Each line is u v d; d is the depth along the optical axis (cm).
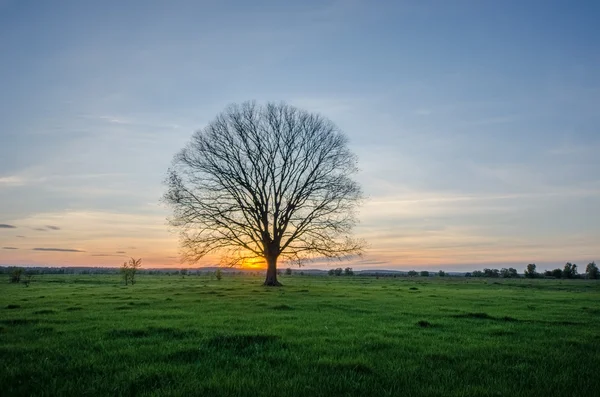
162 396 608
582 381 721
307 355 906
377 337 1166
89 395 614
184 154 4103
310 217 4066
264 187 4066
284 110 4244
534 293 3922
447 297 3056
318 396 615
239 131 4138
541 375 763
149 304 2173
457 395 631
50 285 4816
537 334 1291
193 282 6122
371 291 3650
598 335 1283
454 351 984
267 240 4059
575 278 13662
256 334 1118
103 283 5591
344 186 4119
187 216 3959
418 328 1388
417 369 796
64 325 1356
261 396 612
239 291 3325
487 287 5494
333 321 1511
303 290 3525
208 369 776
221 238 3919
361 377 721
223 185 3994
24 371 739
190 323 1395
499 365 845
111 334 1170
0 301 2367
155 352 916
